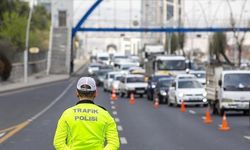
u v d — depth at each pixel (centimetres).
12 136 4141
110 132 1409
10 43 15800
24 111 6644
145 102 8781
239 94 6103
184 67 11194
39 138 4012
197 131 4503
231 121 5444
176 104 7600
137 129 4641
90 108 1413
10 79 15075
